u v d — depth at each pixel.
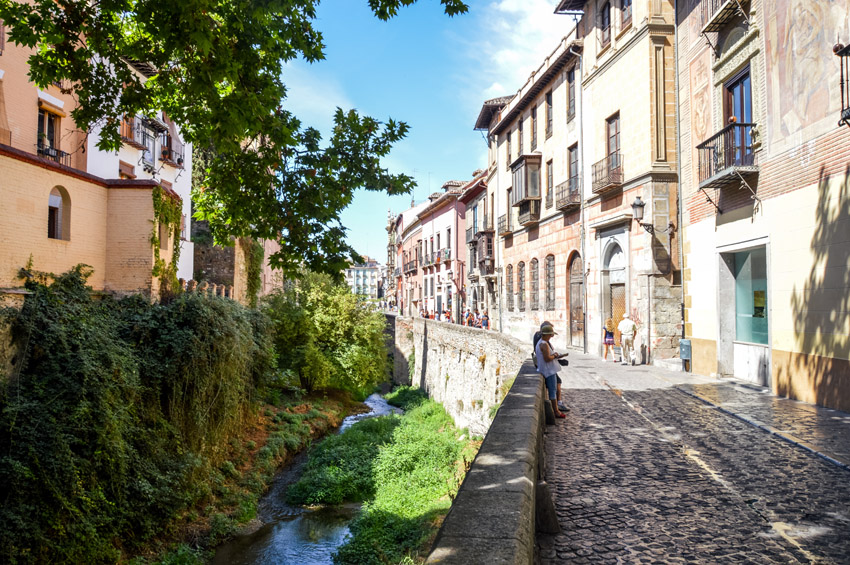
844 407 8.77
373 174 9.96
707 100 13.50
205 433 12.47
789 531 4.15
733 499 4.86
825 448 6.45
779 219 10.56
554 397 8.46
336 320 27.36
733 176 11.70
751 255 12.34
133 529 9.53
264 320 19.06
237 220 10.56
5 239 9.74
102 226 12.61
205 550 10.62
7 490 7.62
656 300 16.27
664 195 16.30
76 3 7.59
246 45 7.64
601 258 19.34
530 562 2.31
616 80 18.27
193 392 11.97
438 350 27.89
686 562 3.66
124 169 18.67
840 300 8.84
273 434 17.92
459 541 2.35
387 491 14.31
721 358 13.19
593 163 19.91
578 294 21.77
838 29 8.77
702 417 8.58
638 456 6.29
